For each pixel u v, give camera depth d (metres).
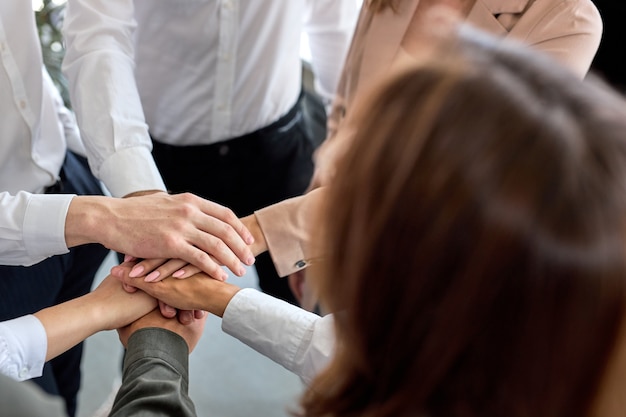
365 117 0.49
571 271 0.43
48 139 1.31
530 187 0.42
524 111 0.44
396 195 0.46
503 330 0.45
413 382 0.49
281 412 1.95
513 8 1.10
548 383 0.46
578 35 1.07
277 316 0.97
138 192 1.19
